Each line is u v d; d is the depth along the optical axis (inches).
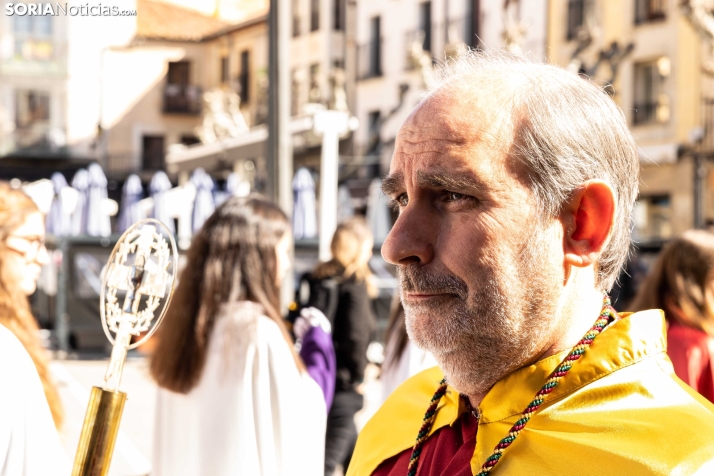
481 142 41.6
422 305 42.8
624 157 43.9
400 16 884.6
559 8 773.3
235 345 100.0
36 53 1144.8
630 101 769.6
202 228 107.0
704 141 725.9
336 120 280.8
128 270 48.1
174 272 49.1
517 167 41.4
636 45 763.4
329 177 281.3
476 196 41.4
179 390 100.3
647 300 125.0
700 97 726.5
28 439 71.7
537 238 41.4
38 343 91.0
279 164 251.9
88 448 43.8
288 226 109.6
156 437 104.9
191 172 701.9
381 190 46.1
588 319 44.5
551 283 42.0
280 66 251.3
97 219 609.6
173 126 1093.8
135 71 855.7
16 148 1143.6
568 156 41.8
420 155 42.7
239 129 892.0
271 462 99.0
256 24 729.0
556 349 43.7
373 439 55.9
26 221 91.7
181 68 896.3
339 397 171.2
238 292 103.4
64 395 306.5
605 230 42.4
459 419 48.4
